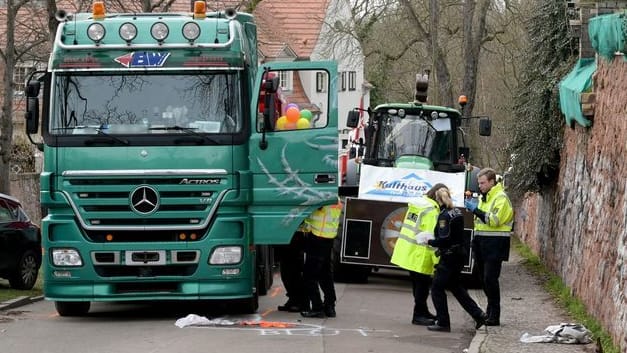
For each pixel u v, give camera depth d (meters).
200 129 17.34
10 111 29.23
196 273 17.30
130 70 17.47
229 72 17.55
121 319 18.25
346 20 53.62
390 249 23.98
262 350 14.62
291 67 17.69
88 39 17.55
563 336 15.80
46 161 17.30
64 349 14.77
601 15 19.94
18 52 39.66
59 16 17.84
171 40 17.55
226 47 17.55
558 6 27.34
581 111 20.94
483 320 17.20
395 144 26.19
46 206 17.31
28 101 17.66
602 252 17.91
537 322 18.45
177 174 17.22
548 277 27.69
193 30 17.58
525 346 15.38
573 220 23.27
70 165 17.23
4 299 21.44
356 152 27.89
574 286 21.95
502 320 18.67
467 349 15.23
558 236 26.64
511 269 30.50
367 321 18.31
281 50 64.12
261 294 22.48
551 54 28.38
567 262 23.95
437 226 17.17
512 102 33.53
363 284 25.89
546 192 30.55
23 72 47.12
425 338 16.39
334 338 16.00
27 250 24.03
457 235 17.08
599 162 19.48
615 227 16.59
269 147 17.62
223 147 17.33
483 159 64.50
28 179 39.44
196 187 17.27
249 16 20.23
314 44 68.44
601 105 19.69
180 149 17.25
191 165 17.25
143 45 17.52
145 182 17.22
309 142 17.75
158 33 17.55
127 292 17.44
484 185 17.88
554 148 27.27
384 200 24.12
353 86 75.88
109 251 17.20
